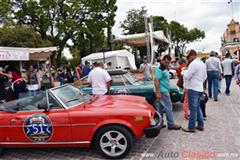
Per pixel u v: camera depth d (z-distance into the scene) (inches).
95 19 1460.4
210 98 463.8
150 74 513.7
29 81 422.6
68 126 217.5
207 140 247.3
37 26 1453.0
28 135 223.5
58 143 221.0
